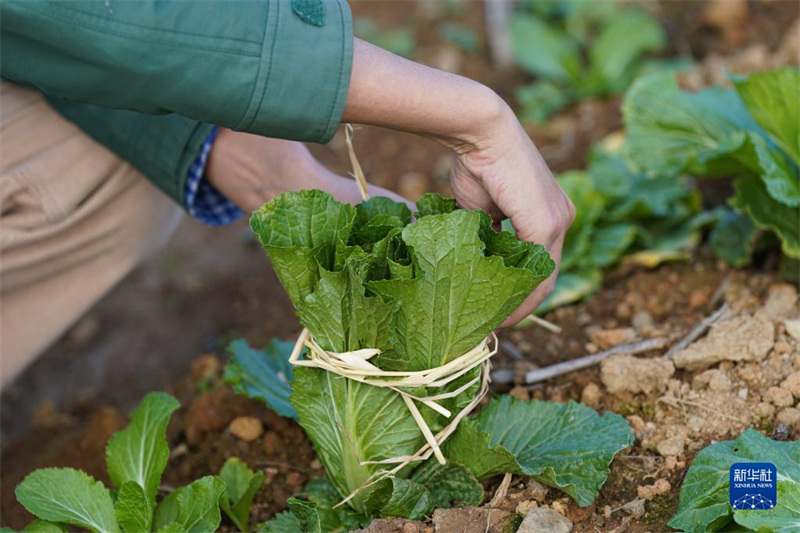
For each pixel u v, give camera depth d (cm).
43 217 152
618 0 279
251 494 149
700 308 168
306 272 132
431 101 131
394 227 132
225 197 163
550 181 137
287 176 155
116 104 132
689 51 249
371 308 129
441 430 137
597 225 185
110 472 147
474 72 263
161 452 146
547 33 255
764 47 233
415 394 134
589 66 263
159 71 127
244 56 127
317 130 131
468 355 135
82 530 161
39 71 131
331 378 135
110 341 205
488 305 131
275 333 193
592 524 139
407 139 236
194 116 131
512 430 145
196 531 138
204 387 180
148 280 219
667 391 152
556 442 142
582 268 179
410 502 138
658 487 141
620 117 224
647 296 173
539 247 132
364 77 130
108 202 157
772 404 147
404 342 133
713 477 137
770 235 170
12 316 157
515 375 160
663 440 146
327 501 145
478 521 138
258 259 217
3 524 167
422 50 274
